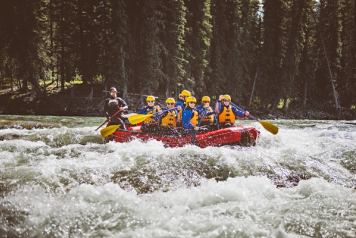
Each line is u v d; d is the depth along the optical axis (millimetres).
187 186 6219
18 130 11781
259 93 35781
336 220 4785
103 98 30969
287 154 7961
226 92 36000
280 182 6570
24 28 29375
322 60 36219
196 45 33156
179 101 11289
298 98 37281
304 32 34844
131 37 29766
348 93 33188
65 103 30375
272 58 34812
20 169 6402
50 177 6082
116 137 9766
